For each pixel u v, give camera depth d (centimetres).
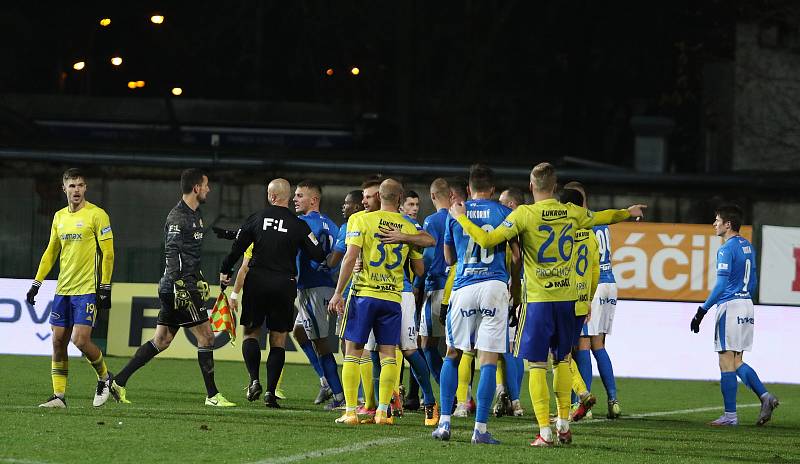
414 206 3369
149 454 2234
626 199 6331
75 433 2495
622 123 10369
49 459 2148
